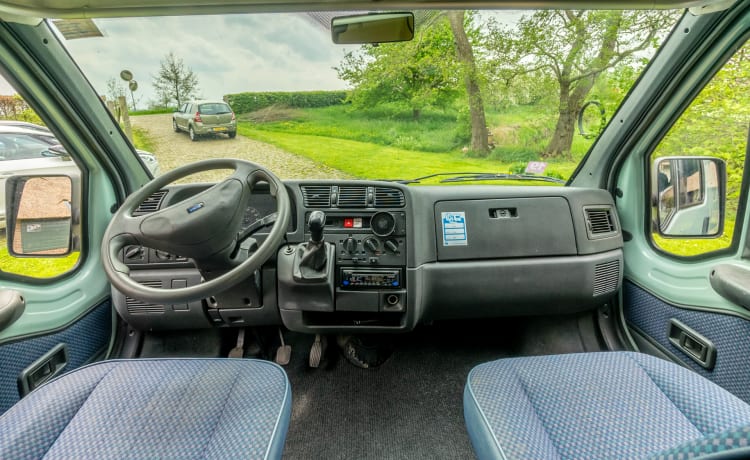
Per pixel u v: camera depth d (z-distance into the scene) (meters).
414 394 1.97
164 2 1.29
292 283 1.71
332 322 1.90
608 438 0.96
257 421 1.02
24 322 1.46
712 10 1.39
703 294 1.57
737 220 1.56
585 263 1.89
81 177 1.90
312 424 1.79
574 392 1.11
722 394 1.04
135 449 0.95
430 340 2.37
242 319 1.89
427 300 1.91
